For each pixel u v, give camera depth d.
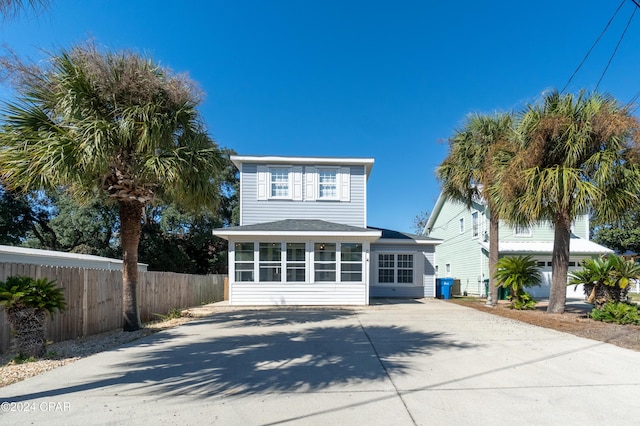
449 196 15.69
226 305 14.70
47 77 7.75
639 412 3.75
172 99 8.34
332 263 14.33
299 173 16.48
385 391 4.36
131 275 8.74
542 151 9.74
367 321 9.70
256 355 6.06
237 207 29.95
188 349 6.52
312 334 7.86
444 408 3.86
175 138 8.90
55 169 7.07
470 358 5.82
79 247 24.05
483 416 3.66
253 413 3.74
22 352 5.83
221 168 9.90
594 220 10.61
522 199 9.96
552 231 20.34
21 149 7.33
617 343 6.79
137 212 8.82
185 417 3.63
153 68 8.43
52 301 6.01
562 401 4.04
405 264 18.58
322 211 16.38
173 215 24.66
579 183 9.05
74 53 7.86
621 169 9.30
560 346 6.61
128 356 6.05
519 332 7.97
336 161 16.38
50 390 4.40
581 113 9.53
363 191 16.58
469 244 22.39
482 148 13.23
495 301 13.60
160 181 8.50
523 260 12.58
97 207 23.06
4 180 7.53
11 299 5.60
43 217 25.03
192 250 29.73
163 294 11.99
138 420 3.56
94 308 8.41
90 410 3.79
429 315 10.86
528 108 10.29
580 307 13.29
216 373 5.08
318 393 4.30
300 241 14.34
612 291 9.62
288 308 13.13
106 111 8.12
